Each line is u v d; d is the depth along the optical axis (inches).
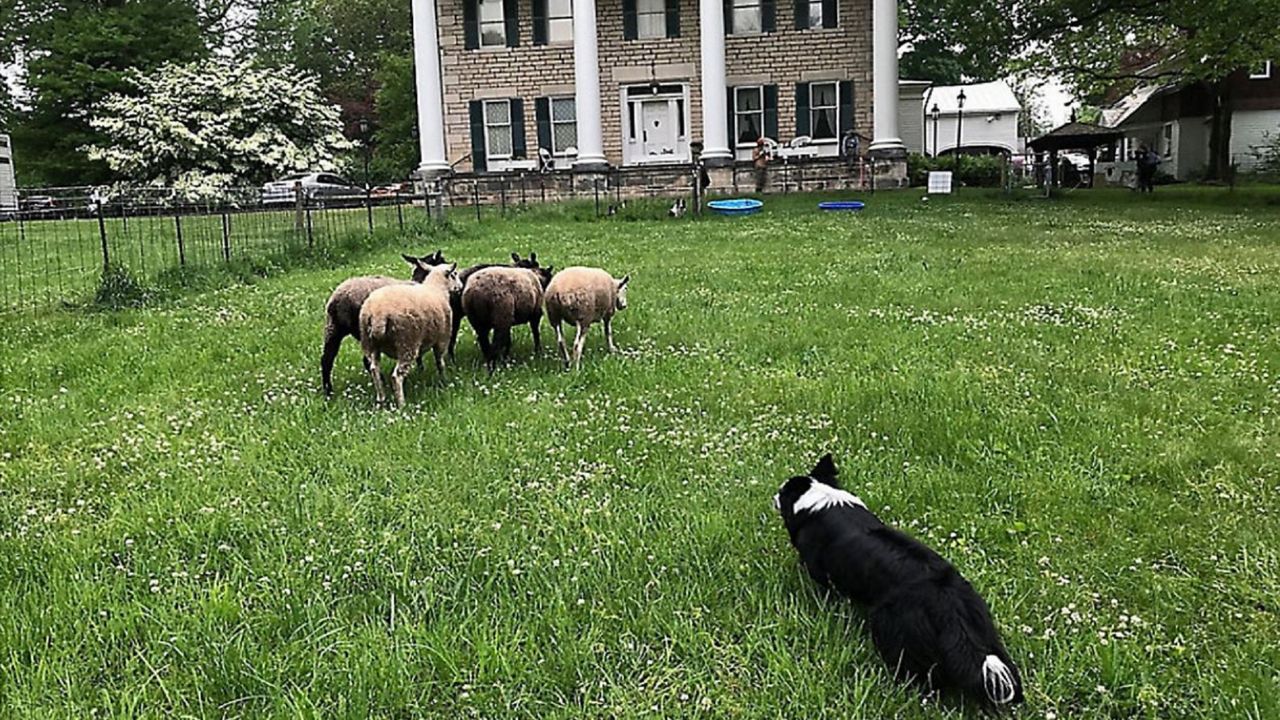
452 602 139.7
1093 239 629.6
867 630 127.3
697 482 185.8
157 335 350.9
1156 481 183.9
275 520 169.9
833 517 137.5
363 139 2239.2
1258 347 289.0
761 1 1229.7
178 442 219.6
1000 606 134.0
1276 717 111.1
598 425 223.8
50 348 332.2
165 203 566.6
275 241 605.0
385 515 172.6
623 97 1257.4
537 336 299.1
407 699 115.3
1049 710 112.5
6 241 693.9
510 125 1274.6
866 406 234.2
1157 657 124.3
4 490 191.5
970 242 620.7
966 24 1127.6
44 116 1475.1
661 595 140.4
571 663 122.5
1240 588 140.7
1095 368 266.4
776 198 1077.8
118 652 128.2
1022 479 183.6
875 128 1191.6
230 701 116.8
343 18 2456.9
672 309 383.9
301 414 238.7
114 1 1565.0
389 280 263.0
